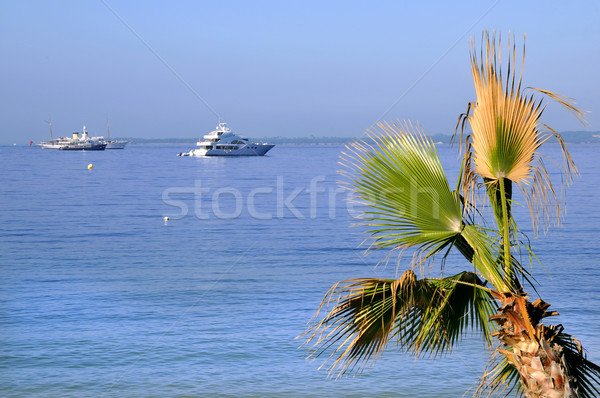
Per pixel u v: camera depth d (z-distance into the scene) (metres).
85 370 10.72
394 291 4.63
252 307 15.67
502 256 4.98
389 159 4.88
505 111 4.73
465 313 5.11
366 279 4.86
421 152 4.91
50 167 125.88
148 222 38.81
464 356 11.08
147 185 75.56
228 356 11.46
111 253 26.06
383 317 4.87
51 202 52.28
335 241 30.02
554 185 65.69
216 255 25.67
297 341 12.41
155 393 9.57
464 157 5.06
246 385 9.85
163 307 15.77
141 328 13.56
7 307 15.67
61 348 12.02
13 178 88.31
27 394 9.55
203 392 9.63
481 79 4.82
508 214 5.02
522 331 4.51
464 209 5.05
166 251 26.84
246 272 21.44
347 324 4.88
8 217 40.69
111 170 114.81
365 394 9.43
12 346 12.12
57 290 18.03
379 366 10.67
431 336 5.06
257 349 11.88
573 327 13.06
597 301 15.56
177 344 12.28
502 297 4.62
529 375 4.45
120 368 10.80
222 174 100.75
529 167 4.79
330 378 10.16
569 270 20.36
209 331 13.27
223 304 16.06
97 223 37.84
